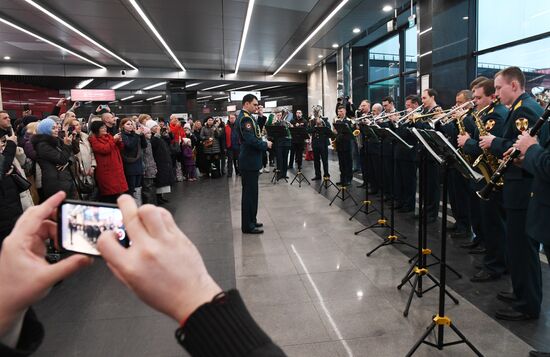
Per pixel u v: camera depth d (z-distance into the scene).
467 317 2.27
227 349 0.31
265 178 7.82
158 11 6.66
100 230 0.40
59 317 2.43
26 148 3.29
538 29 4.33
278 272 3.02
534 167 1.74
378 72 9.40
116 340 2.16
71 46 9.21
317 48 10.13
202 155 8.67
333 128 6.04
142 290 0.31
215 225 4.45
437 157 1.98
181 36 8.47
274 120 7.86
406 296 2.56
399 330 2.17
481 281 2.72
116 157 3.99
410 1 6.20
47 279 0.35
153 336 2.20
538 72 4.38
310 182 7.08
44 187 3.13
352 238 3.78
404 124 4.50
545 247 1.86
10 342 0.38
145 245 0.32
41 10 6.38
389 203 5.17
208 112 23.00
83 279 3.01
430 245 3.51
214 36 8.52
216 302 0.32
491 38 5.01
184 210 5.27
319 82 13.44
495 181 2.10
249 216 4.05
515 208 2.16
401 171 4.71
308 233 3.99
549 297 2.49
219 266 3.18
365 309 2.41
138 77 12.77
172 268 0.32
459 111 3.09
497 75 2.28
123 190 4.02
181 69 13.18
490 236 2.76
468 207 3.73
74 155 3.58
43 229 0.41
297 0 6.18
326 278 2.88
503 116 2.59
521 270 2.19
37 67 11.46
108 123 4.37
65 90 15.89
